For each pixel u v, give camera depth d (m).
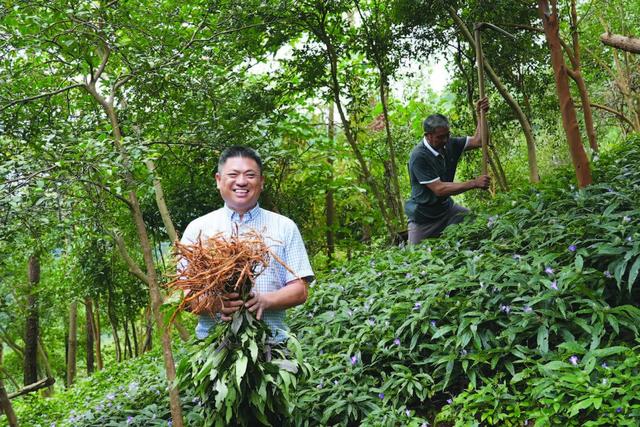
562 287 3.82
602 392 3.03
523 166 14.41
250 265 2.79
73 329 15.09
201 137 5.23
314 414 3.84
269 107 8.80
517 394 3.45
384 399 3.84
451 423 3.67
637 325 3.53
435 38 8.28
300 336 5.05
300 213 11.03
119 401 5.17
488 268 4.35
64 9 4.41
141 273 4.68
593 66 12.29
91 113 4.96
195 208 9.86
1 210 3.61
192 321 10.12
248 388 3.02
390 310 4.39
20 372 17.44
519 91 9.30
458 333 3.85
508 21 8.11
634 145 7.10
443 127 6.34
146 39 5.33
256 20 6.54
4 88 4.64
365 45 8.61
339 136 12.47
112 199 4.61
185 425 4.09
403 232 9.06
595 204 4.90
